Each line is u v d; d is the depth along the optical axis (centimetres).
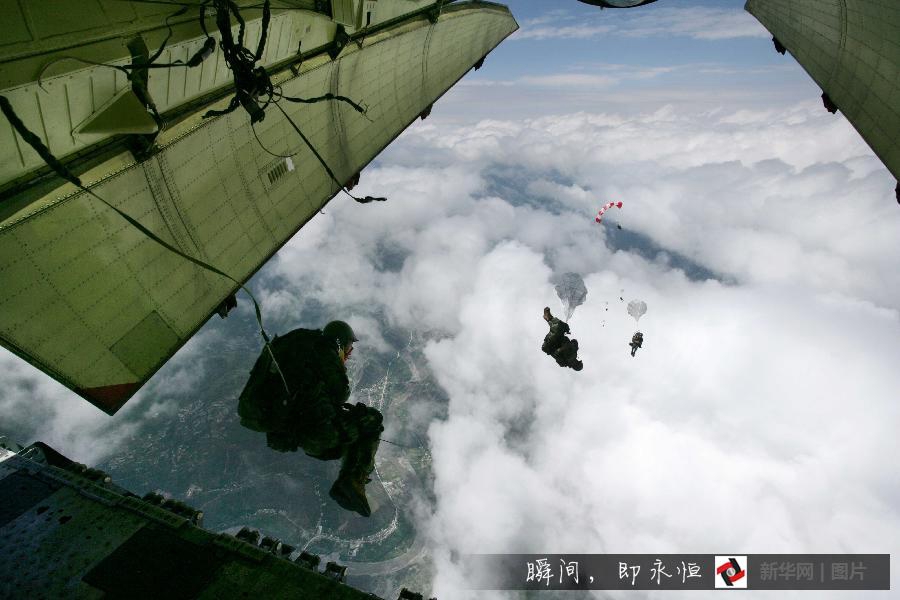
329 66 939
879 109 998
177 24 556
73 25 450
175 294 768
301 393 360
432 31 1301
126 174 614
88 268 615
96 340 656
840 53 1108
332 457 381
